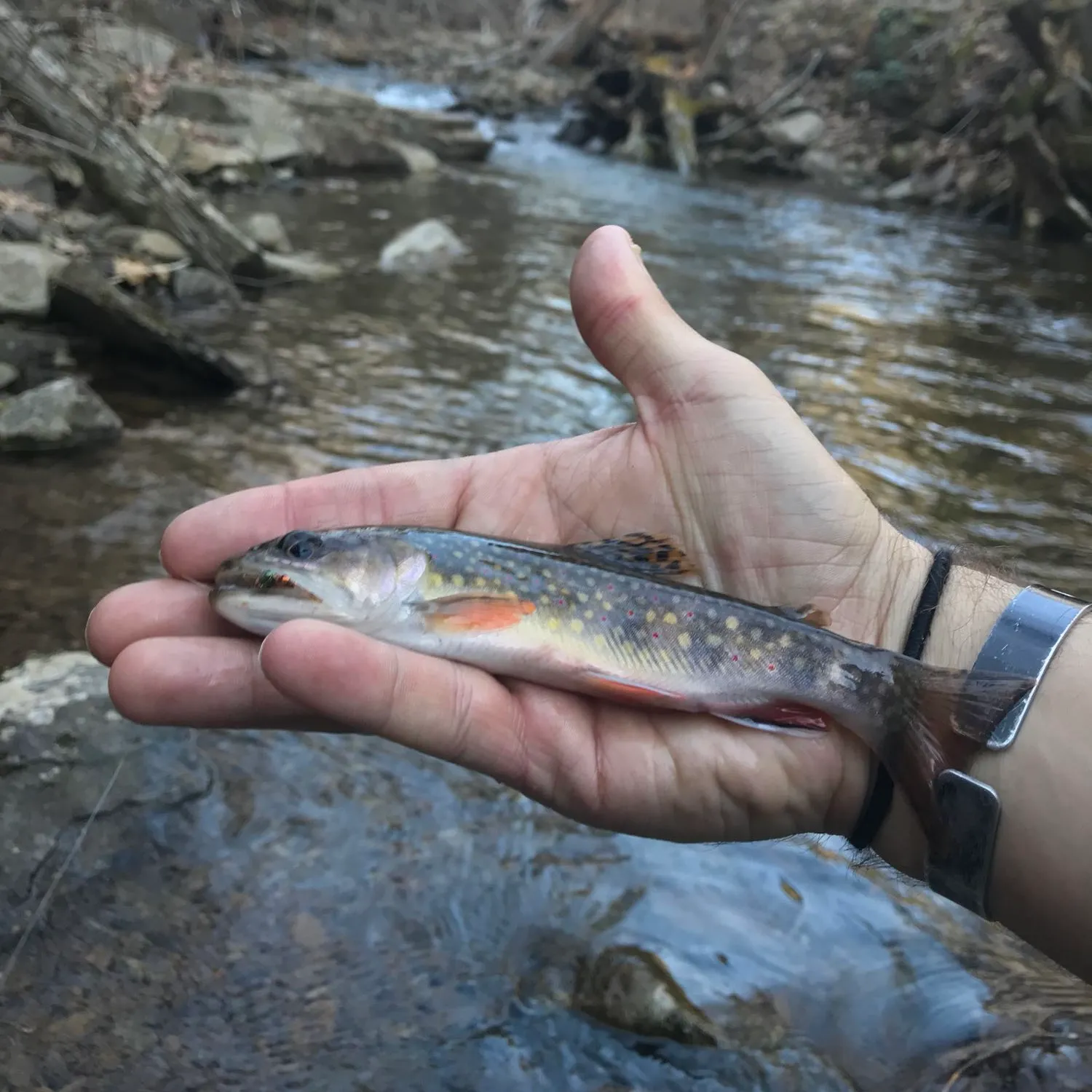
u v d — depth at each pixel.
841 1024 0.32
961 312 1.14
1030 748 0.24
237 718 0.27
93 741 0.38
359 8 3.09
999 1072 0.31
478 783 0.41
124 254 0.95
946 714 0.25
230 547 0.30
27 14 1.05
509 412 0.76
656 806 0.27
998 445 0.77
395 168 1.66
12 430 0.63
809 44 2.43
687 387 0.29
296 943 0.34
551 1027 0.32
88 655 0.43
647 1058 0.31
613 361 0.31
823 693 0.26
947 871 0.24
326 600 0.26
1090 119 1.60
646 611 0.27
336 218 1.31
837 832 0.27
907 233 1.60
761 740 0.26
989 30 2.05
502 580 0.27
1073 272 1.40
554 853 0.38
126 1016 0.31
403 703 0.24
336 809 0.39
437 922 0.35
